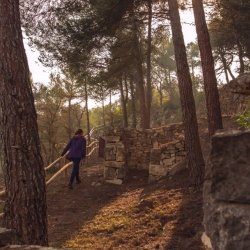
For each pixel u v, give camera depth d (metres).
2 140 4.01
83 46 10.89
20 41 4.16
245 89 2.35
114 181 9.20
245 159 1.63
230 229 1.61
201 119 10.00
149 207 6.25
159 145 10.12
